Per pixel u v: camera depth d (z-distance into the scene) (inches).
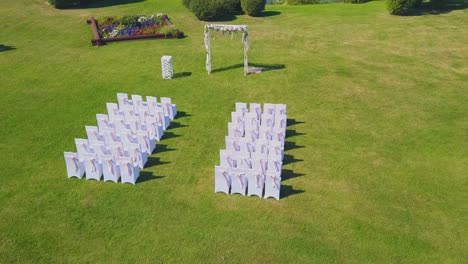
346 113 753.6
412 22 1223.5
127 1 1501.0
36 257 462.0
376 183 570.6
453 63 958.4
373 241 476.7
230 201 541.6
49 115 762.8
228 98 815.1
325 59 992.9
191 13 1339.8
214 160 625.6
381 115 745.0
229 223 504.4
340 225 499.8
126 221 510.0
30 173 601.6
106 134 632.4
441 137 674.2
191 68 956.0
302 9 1411.2
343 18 1290.6
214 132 700.7
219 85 869.2
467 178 577.3
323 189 561.0
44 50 1078.4
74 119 748.0
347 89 844.0
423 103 784.9
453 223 501.0
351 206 530.0
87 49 1084.5
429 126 706.8
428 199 540.4
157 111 690.8
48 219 515.5
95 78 913.5
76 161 577.9
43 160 631.8
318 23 1248.8
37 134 700.7
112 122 664.4
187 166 612.7
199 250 467.8
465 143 655.8
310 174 590.9
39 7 1414.9
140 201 543.2
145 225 503.5
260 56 1016.2
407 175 585.6
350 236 484.1
